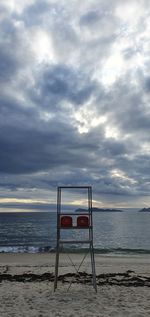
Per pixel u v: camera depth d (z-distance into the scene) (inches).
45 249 1284.4
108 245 1567.4
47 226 3198.8
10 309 268.2
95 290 339.3
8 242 1739.7
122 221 4630.9
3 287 372.5
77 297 314.2
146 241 1779.0
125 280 449.7
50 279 445.1
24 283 405.7
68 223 341.1
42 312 258.5
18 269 599.2
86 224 342.3
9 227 3021.7
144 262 768.3
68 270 574.2
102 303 290.4
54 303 289.6
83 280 434.9
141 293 337.4
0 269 603.8
